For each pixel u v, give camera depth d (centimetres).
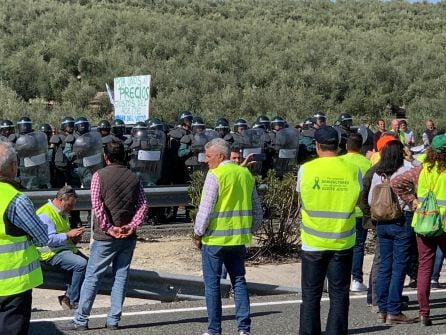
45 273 862
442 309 842
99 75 3334
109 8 4641
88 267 736
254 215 707
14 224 509
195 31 4103
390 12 5925
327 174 628
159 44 3738
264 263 1177
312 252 630
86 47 3575
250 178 700
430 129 1702
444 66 4000
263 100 3206
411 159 839
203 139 1496
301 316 639
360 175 636
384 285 772
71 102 3044
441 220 724
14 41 3544
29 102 3031
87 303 733
